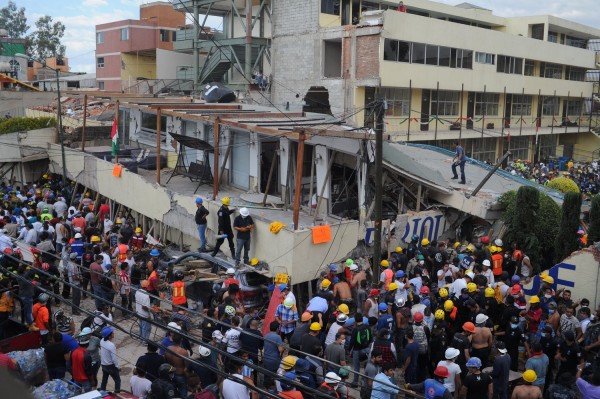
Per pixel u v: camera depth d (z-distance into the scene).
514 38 42.84
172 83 42.16
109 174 24.03
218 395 9.62
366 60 32.59
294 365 9.22
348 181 18.45
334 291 14.06
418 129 36.62
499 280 15.78
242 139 20.69
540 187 24.47
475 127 41.28
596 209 15.98
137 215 22.89
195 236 19.03
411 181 19.91
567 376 9.79
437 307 13.16
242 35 40.50
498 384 10.42
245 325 11.32
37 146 30.02
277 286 14.22
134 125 28.08
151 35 51.88
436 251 16.30
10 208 21.02
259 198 19.47
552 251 18.16
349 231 16.80
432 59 35.66
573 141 56.03
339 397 9.03
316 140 17.81
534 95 47.66
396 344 12.46
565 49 49.41
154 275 14.32
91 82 59.25
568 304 12.84
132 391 9.43
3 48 64.94
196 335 12.98
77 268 15.31
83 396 7.93
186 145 21.12
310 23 35.12
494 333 12.88
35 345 11.61
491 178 24.12
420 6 41.28
